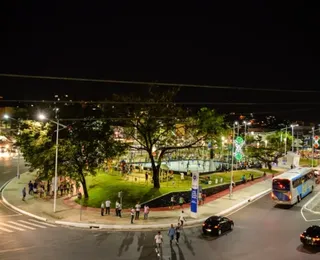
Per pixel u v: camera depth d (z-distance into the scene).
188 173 67.81
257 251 31.33
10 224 40.38
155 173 54.53
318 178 73.69
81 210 44.03
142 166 77.06
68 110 52.09
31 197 56.06
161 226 39.78
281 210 48.34
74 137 51.91
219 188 60.06
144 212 42.41
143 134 53.62
